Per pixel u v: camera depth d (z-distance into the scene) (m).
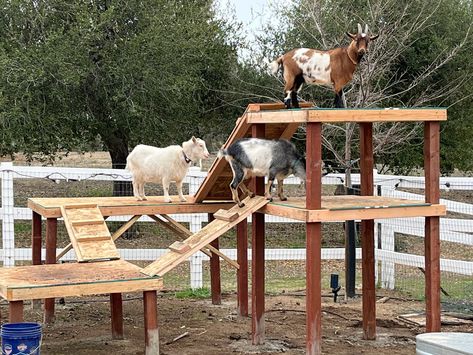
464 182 9.96
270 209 6.80
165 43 13.45
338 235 15.09
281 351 6.95
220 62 16.03
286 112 6.36
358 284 11.16
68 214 7.82
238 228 8.57
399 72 15.51
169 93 14.07
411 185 10.63
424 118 6.45
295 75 6.89
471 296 9.77
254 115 6.99
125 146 15.14
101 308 9.23
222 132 17.36
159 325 8.15
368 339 7.49
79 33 12.83
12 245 10.05
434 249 6.74
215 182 8.09
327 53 6.70
